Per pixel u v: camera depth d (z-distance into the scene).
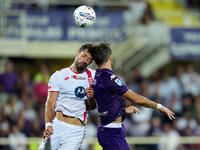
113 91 21.45
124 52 52.31
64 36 51.56
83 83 22.30
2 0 52.31
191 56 53.00
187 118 46.75
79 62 21.81
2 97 47.84
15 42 50.94
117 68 51.12
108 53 21.83
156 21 54.41
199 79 53.34
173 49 52.84
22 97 46.75
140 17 53.25
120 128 21.78
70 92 22.19
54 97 22.14
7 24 51.00
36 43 51.38
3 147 38.66
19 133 41.84
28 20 51.16
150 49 53.16
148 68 53.59
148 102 21.12
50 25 51.41
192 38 53.16
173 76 59.94
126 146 22.05
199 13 62.62
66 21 51.62
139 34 52.84
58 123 22.38
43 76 47.62
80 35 51.72
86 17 22.39
